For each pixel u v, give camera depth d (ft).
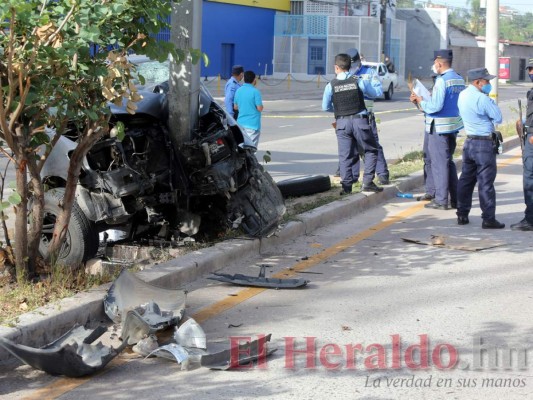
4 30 20.39
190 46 27.94
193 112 27.86
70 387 17.56
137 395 17.19
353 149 39.04
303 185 38.40
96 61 21.26
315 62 190.29
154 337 19.81
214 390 17.51
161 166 26.94
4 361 18.74
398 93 162.30
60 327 19.98
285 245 30.66
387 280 26.11
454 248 30.53
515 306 23.43
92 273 24.99
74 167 22.90
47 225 26.18
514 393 17.53
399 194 41.91
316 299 23.98
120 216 25.64
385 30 200.23
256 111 44.52
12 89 19.94
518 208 39.01
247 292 24.49
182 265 25.27
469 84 33.99
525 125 33.37
